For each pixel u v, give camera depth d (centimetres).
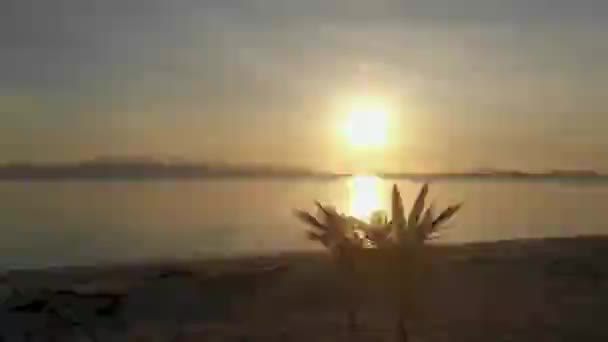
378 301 853
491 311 1109
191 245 2181
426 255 782
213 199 4169
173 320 1099
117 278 1348
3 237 2373
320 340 970
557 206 3522
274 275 1323
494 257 1530
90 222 2858
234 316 1104
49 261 1778
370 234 762
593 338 1023
